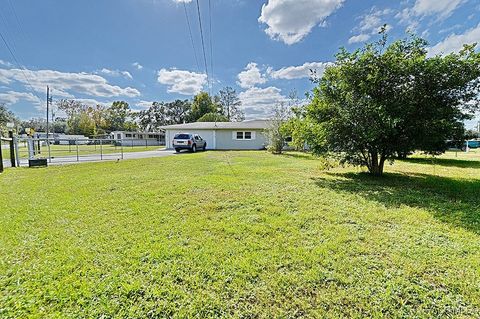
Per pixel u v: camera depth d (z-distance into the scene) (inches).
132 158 533.0
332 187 240.8
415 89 249.3
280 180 271.7
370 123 255.9
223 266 98.3
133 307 76.1
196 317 72.6
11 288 84.5
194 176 293.9
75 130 2006.6
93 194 208.8
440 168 405.1
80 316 72.4
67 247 114.3
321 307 76.5
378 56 256.5
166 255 106.7
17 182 261.4
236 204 181.2
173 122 2123.5
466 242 120.8
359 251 110.7
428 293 82.6
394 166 433.4
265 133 773.9
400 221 149.7
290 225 141.6
